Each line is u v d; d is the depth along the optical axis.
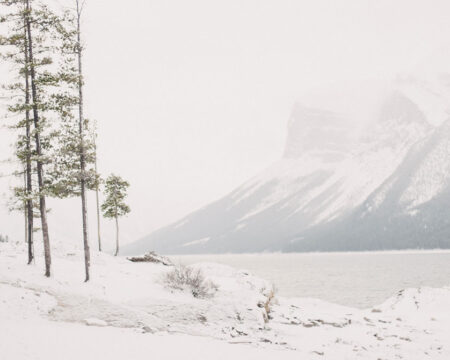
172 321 22.58
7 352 13.48
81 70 24.92
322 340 22.34
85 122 24.86
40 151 24.11
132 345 16.62
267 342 21.02
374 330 25.73
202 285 26.95
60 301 22.02
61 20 24.25
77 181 25.14
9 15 23.78
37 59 24.03
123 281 27.08
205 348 17.58
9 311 19.83
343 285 88.44
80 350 14.84
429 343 22.50
